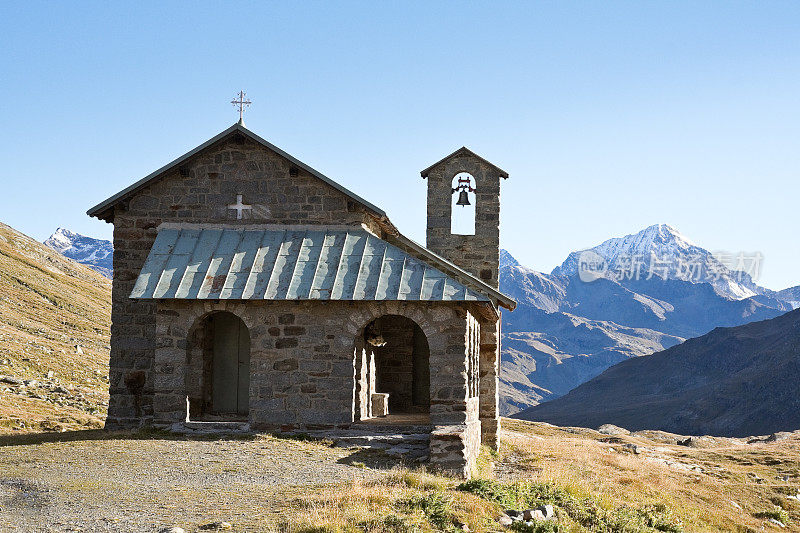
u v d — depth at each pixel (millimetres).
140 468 17484
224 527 12242
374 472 17594
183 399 22891
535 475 22312
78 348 64312
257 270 23359
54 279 109688
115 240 25000
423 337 30656
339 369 22625
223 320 25578
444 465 18859
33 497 14672
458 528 13164
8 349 52281
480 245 30594
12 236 134500
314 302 22844
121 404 24641
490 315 24609
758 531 24484
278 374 22719
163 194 25109
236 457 18828
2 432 26906
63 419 31578
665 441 57062
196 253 23984
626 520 17531
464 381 22000
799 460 40031
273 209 24828
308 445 20766
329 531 11836
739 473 35094
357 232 24484
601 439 49156
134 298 22641
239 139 25062
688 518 22516
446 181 30906
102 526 12484
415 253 25453
